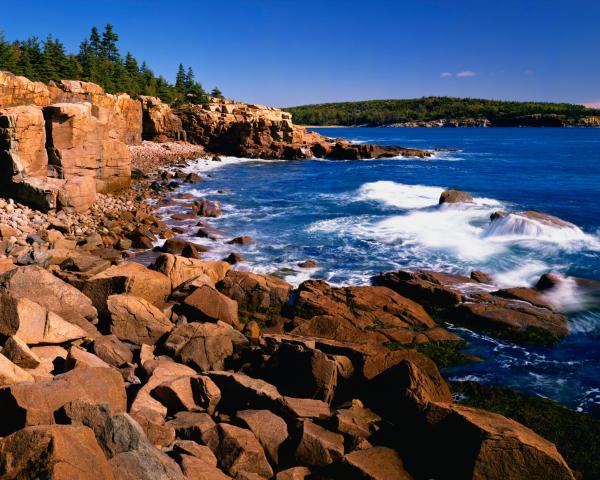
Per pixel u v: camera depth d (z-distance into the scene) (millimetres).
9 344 9539
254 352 12320
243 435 8383
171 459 7238
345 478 7793
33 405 7133
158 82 111688
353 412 9406
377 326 14883
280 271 20203
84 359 10203
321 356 10641
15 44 79000
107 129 34031
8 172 24953
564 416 10586
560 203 34000
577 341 14141
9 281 13109
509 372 12523
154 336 13297
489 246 22984
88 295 14734
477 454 7480
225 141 81688
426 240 24297
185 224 28797
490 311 15469
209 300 14969
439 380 10633
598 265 20172
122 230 25609
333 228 27562
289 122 81938
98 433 7008
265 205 35500
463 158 75688
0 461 5480
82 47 98875
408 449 8445
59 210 25609
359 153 76188
